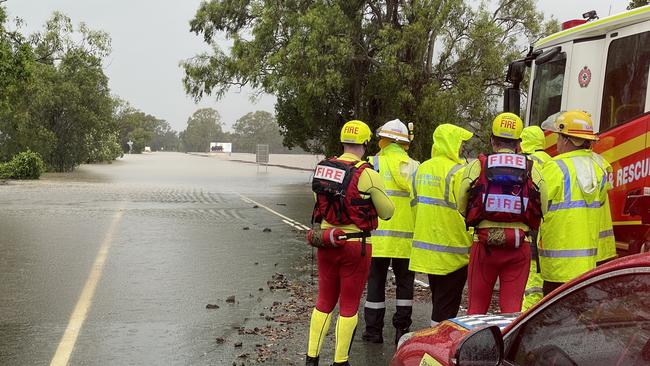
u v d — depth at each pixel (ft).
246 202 71.61
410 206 19.79
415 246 18.74
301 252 37.27
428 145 76.74
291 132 104.78
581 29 24.61
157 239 41.60
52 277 29.14
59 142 153.79
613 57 22.93
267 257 35.47
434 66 77.87
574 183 17.53
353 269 16.31
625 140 21.68
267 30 83.20
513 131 16.12
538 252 18.35
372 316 20.20
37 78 136.15
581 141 17.93
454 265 18.33
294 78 75.20
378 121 79.41
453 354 8.56
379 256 19.60
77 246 38.14
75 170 165.37
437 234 18.33
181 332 20.90
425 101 72.90
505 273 16.17
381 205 16.12
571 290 7.91
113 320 22.24
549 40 26.99
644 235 20.33
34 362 17.80
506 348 8.62
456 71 76.84
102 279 28.86
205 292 26.68
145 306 24.20
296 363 18.01
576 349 7.66
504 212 15.56
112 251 36.55
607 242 19.02
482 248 16.29
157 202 70.13
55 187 96.43
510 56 74.43
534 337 8.29
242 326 21.68
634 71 21.80
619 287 7.29
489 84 76.43
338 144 90.94
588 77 24.25
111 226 47.83
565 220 17.57
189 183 109.70
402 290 20.11
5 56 73.10
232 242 40.91
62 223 49.47
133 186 100.07
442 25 71.87
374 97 80.28
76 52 147.84
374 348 19.75
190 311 23.58
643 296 6.98
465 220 16.57
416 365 10.55
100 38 150.00
